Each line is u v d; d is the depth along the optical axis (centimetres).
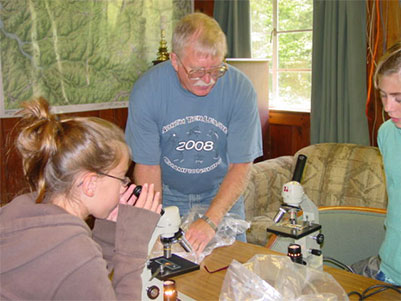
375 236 189
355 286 134
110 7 350
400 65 124
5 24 289
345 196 274
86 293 87
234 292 117
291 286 119
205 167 187
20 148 96
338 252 193
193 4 421
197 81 157
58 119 100
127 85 374
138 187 118
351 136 323
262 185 298
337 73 327
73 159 93
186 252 151
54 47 318
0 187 297
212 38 151
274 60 387
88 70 342
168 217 131
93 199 99
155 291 121
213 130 181
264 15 385
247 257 155
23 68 302
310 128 350
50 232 91
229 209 176
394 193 158
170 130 179
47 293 87
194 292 132
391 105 130
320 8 329
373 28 305
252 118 182
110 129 101
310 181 288
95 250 92
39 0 305
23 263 88
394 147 157
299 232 141
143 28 379
